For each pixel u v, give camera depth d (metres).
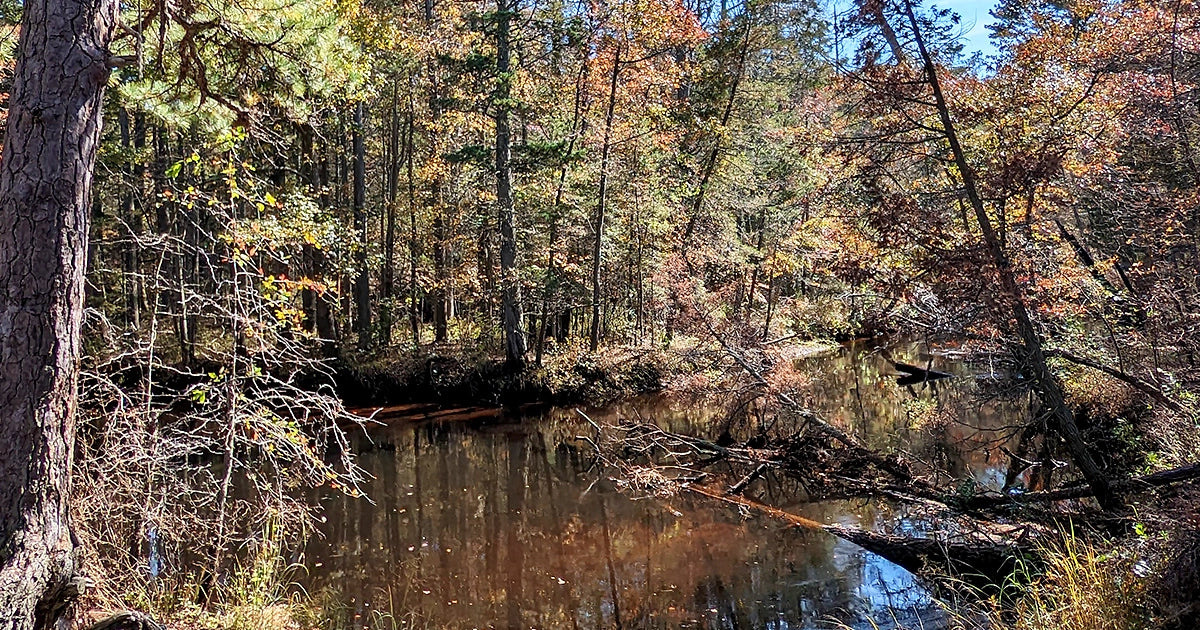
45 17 4.14
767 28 24.39
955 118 9.65
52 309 4.11
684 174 24.33
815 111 18.59
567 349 21.09
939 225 9.42
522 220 21.50
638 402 18.48
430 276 22.59
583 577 8.14
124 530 5.87
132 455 5.70
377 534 9.52
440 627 6.98
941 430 13.24
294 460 6.24
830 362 22.45
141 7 5.82
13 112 4.11
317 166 19.77
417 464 13.22
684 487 11.30
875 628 6.32
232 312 5.86
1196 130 9.80
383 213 23.02
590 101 21.64
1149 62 9.39
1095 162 9.82
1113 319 10.55
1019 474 11.04
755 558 8.46
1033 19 10.71
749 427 14.27
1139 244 10.01
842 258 10.53
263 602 6.28
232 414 5.71
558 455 13.80
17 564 3.96
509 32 18.84
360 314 20.17
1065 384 11.88
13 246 4.03
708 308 17.06
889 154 10.18
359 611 7.30
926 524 9.12
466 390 18.75
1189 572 4.41
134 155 16.11
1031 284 8.99
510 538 9.38
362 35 15.02
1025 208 10.03
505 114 18.84
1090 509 8.07
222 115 6.91
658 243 22.19
